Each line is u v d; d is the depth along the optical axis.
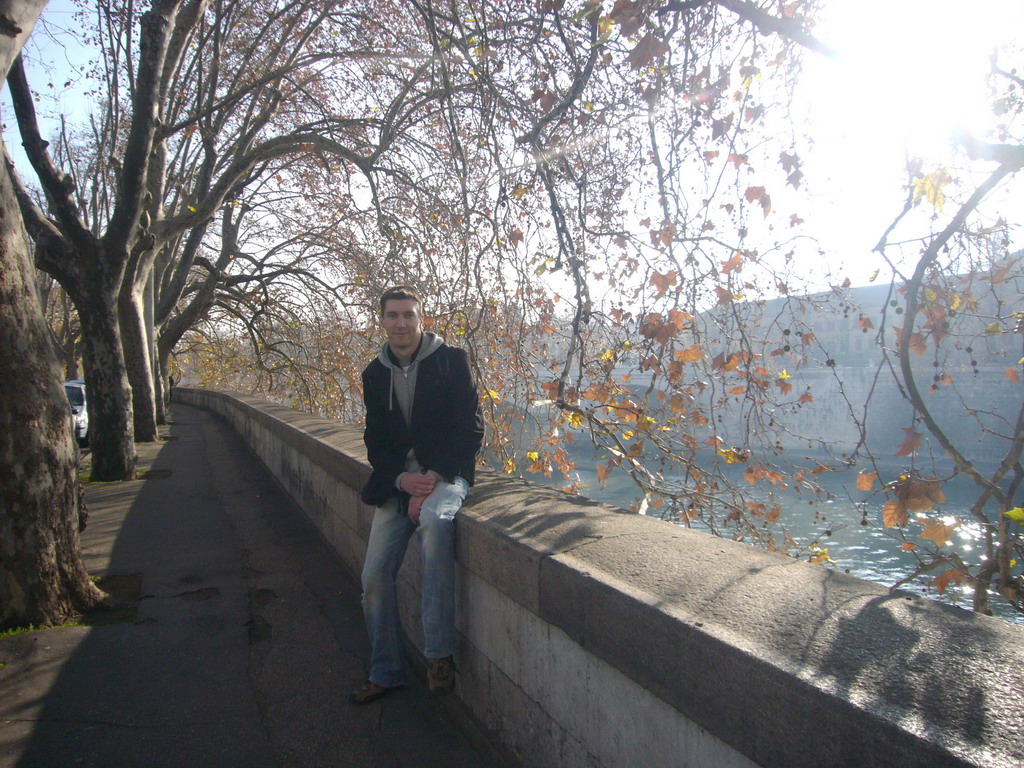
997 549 3.38
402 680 3.62
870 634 1.72
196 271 27.41
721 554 2.46
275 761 3.09
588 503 3.42
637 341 5.14
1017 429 3.37
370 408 3.50
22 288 4.52
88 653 4.18
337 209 17.36
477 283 5.89
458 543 3.26
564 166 5.31
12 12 4.20
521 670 2.74
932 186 3.85
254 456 14.03
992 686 1.45
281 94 15.41
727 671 1.67
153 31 9.50
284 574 5.85
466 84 7.12
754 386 4.78
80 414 19.05
